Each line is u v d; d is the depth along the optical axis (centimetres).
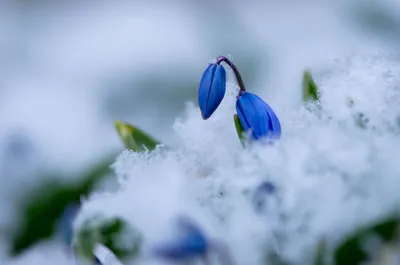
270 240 30
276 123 34
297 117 33
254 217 30
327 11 94
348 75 33
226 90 35
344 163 30
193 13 99
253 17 98
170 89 79
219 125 35
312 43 87
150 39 88
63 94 78
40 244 48
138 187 32
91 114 74
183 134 34
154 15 97
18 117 74
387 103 32
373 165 30
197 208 31
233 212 31
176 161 33
